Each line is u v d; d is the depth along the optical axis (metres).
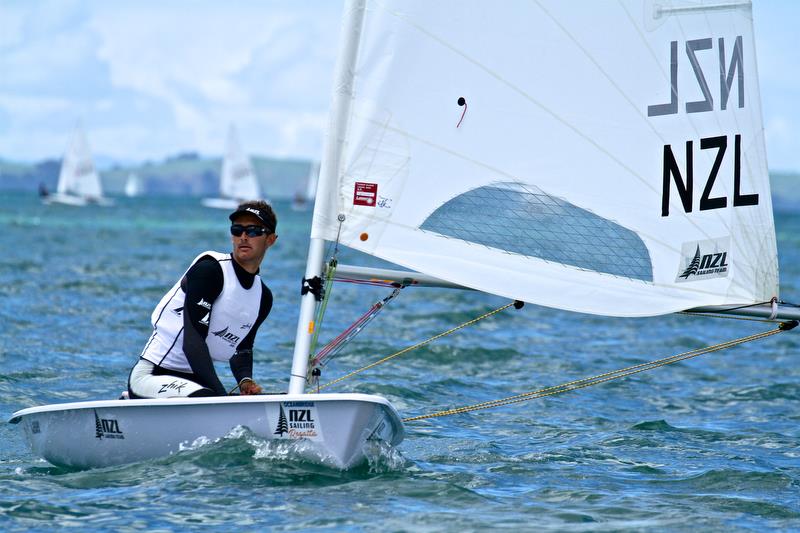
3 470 20.36
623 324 50.81
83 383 31.39
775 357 41.09
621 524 17.27
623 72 19.97
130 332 41.91
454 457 22.58
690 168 20.38
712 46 20.39
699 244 20.39
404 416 27.89
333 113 19.23
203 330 19.61
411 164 19.39
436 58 19.36
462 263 19.58
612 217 20.14
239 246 19.56
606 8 19.89
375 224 19.33
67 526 16.27
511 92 19.66
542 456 23.09
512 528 16.64
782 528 17.45
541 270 19.94
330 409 18.67
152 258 84.31
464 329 46.38
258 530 16.09
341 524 16.48
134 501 17.45
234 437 19.28
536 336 45.31
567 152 19.97
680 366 38.44
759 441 25.64
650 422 27.59
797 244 168.75
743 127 20.59
